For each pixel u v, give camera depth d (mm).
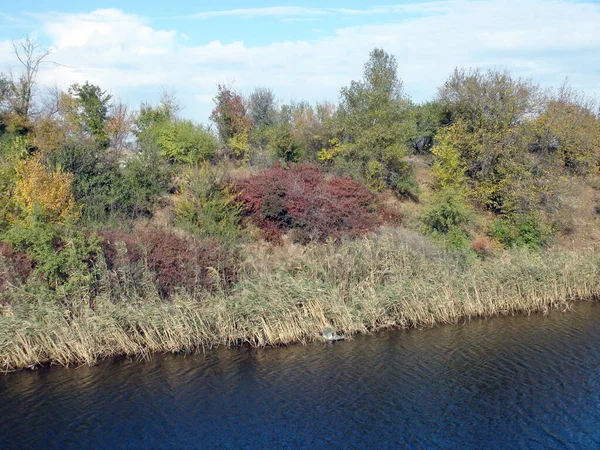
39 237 20891
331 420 15047
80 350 18875
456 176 37562
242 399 16297
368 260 24484
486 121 38906
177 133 36250
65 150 28828
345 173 35000
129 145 39781
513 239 33656
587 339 21219
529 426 14719
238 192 29359
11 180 25922
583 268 27594
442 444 13867
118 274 21516
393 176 37656
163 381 17578
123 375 18047
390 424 14844
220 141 39469
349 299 22953
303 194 29922
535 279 25953
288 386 17156
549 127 40062
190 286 22375
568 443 13898
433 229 32219
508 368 18453
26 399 16344
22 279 20469
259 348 20406
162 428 14648
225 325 20656
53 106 41031
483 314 24375
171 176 32094
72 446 13836
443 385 17172
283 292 21578
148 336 19812
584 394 16500
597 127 44719
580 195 41406
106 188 28375
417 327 22828
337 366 18703
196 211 27531
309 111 47656
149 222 27922
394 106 38469
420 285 23688
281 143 38156
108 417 15250
